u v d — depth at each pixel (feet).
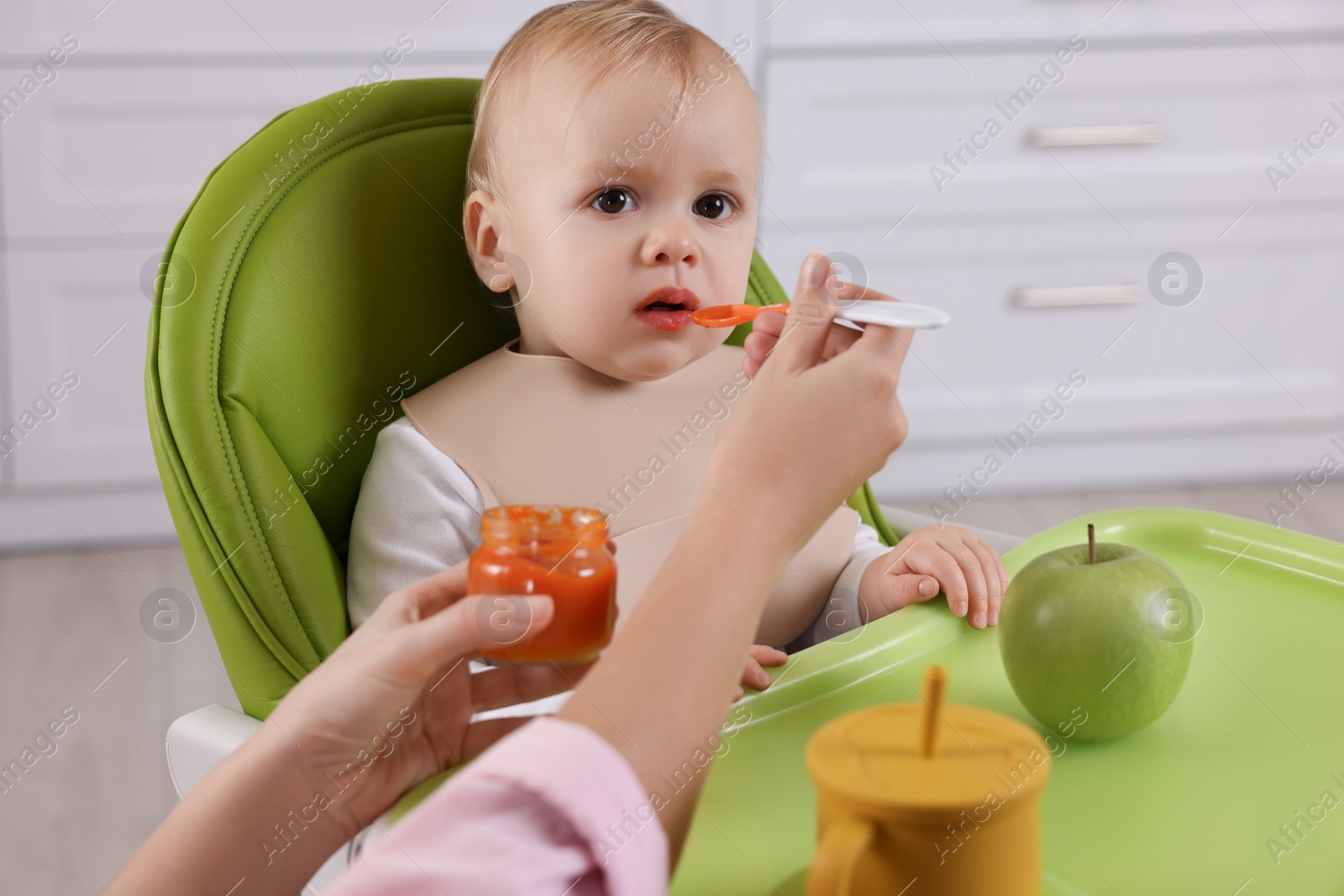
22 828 4.36
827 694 2.13
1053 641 1.88
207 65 6.29
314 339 2.75
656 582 1.38
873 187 6.96
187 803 1.62
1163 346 7.42
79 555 6.88
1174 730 2.00
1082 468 7.69
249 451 2.47
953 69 6.85
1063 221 7.13
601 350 3.01
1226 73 7.02
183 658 5.76
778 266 6.99
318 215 2.76
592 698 1.29
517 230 3.05
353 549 2.88
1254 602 2.48
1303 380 7.60
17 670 5.58
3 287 6.39
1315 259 7.39
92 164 6.32
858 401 1.49
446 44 6.52
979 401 7.36
